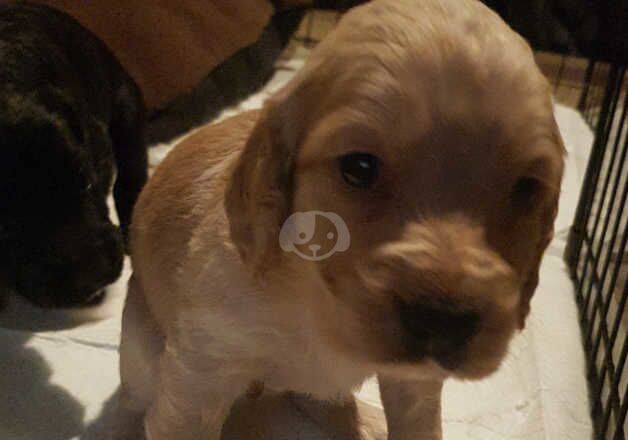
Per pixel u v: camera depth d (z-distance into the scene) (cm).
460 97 20
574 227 48
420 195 20
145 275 30
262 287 25
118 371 38
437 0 21
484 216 20
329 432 35
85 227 36
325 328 22
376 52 20
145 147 49
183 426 28
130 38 56
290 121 23
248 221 24
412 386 29
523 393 38
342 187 21
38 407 36
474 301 19
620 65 48
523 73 20
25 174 33
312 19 76
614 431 37
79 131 37
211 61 61
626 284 38
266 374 28
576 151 59
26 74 36
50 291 35
